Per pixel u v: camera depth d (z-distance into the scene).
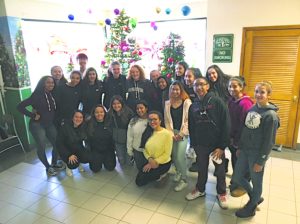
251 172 2.16
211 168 3.22
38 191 2.83
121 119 3.17
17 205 2.58
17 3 3.79
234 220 2.28
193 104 2.40
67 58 5.15
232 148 2.63
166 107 2.77
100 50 6.00
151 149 2.77
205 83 2.28
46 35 4.62
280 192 2.68
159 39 5.52
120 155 3.35
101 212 2.44
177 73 3.25
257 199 2.22
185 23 5.30
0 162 3.63
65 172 3.26
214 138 2.33
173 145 2.75
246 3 3.46
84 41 5.56
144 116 2.97
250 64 3.68
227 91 2.77
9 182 3.04
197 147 2.46
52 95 3.31
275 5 3.33
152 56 5.27
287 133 3.76
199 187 2.56
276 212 2.37
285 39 3.40
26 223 2.31
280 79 3.58
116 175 3.15
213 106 2.25
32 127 3.14
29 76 4.02
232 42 3.65
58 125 3.40
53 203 2.60
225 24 3.64
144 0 4.80
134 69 3.32
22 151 4.02
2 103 3.92
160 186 2.87
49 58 4.73
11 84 3.87
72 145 3.12
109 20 4.58
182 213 2.39
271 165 3.29
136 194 2.73
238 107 2.46
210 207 2.47
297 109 3.60
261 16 3.43
